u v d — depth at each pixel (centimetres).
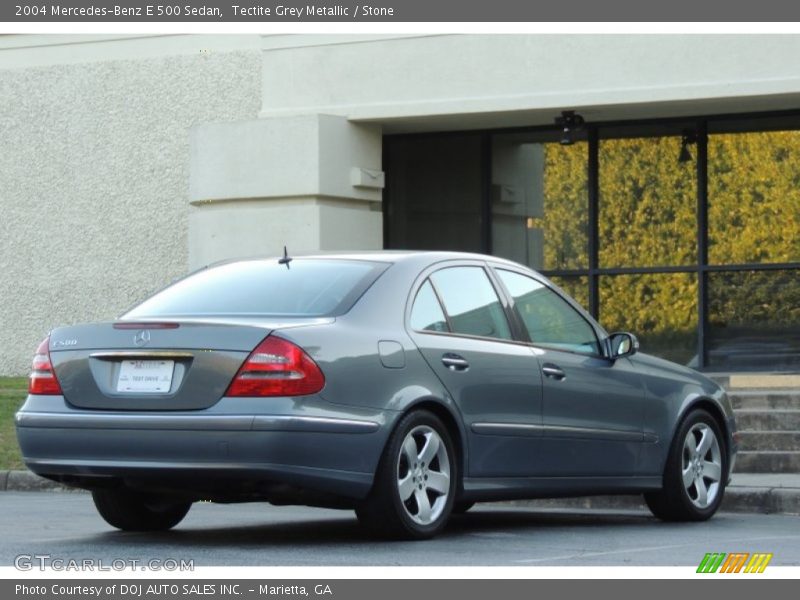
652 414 1127
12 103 2444
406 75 2002
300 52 2050
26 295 2434
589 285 2100
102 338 905
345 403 884
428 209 2181
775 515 1238
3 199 2452
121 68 2370
